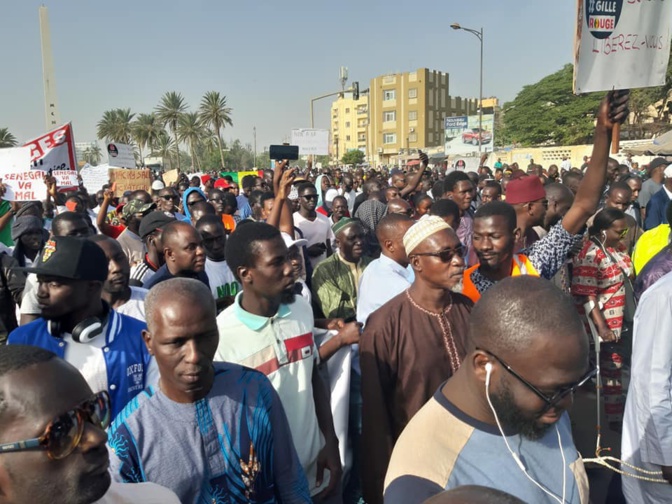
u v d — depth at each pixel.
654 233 4.95
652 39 2.82
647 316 2.45
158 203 8.00
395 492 1.41
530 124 49.06
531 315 1.35
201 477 1.85
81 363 2.48
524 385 1.37
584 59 2.74
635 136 41.47
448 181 6.58
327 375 3.11
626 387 5.05
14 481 1.20
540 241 3.51
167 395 1.91
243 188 12.40
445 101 88.69
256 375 2.10
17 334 2.54
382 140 89.31
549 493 1.49
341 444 3.04
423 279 2.76
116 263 3.12
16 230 5.07
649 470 2.47
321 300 4.40
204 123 71.31
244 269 2.56
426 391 2.71
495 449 1.47
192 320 1.84
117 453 1.79
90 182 12.20
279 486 2.14
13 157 7.23
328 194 11.80
